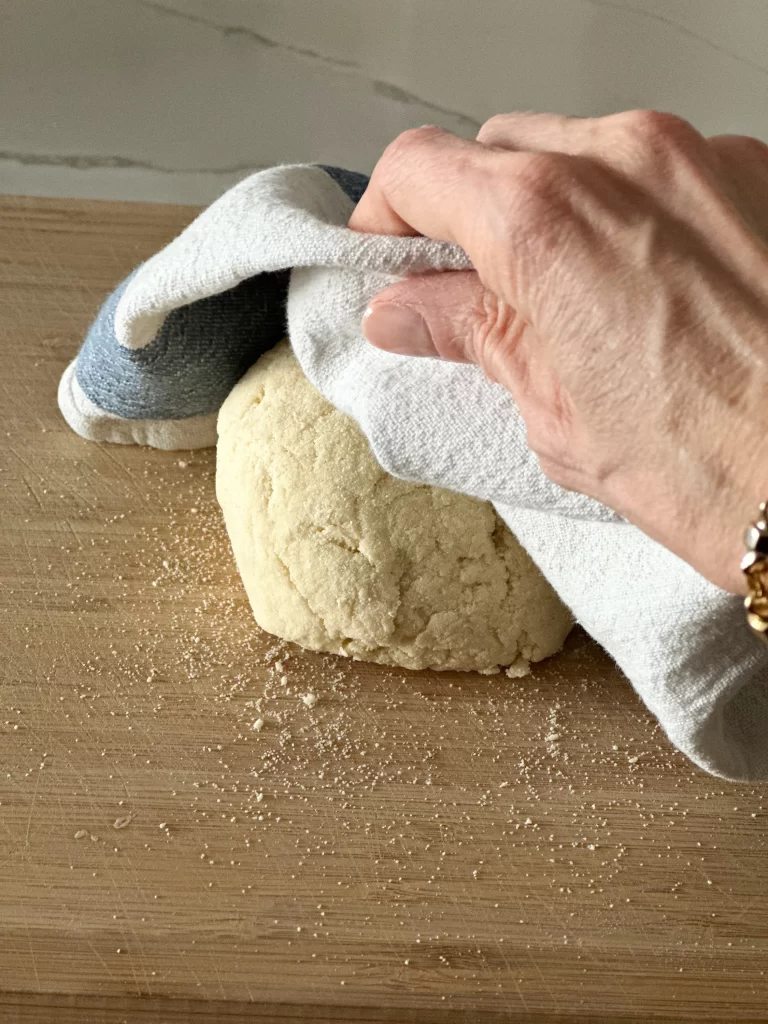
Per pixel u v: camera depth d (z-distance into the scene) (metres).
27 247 1.15
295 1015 0.69
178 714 0.82
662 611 0.66
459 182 0.55
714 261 0.50
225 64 1.28
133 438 1.01
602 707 0.85
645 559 0.67
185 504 0.97
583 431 0.53
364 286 0.76
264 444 0.86
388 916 0.73
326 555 0.82
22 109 1.26
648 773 0.82
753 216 0.57
